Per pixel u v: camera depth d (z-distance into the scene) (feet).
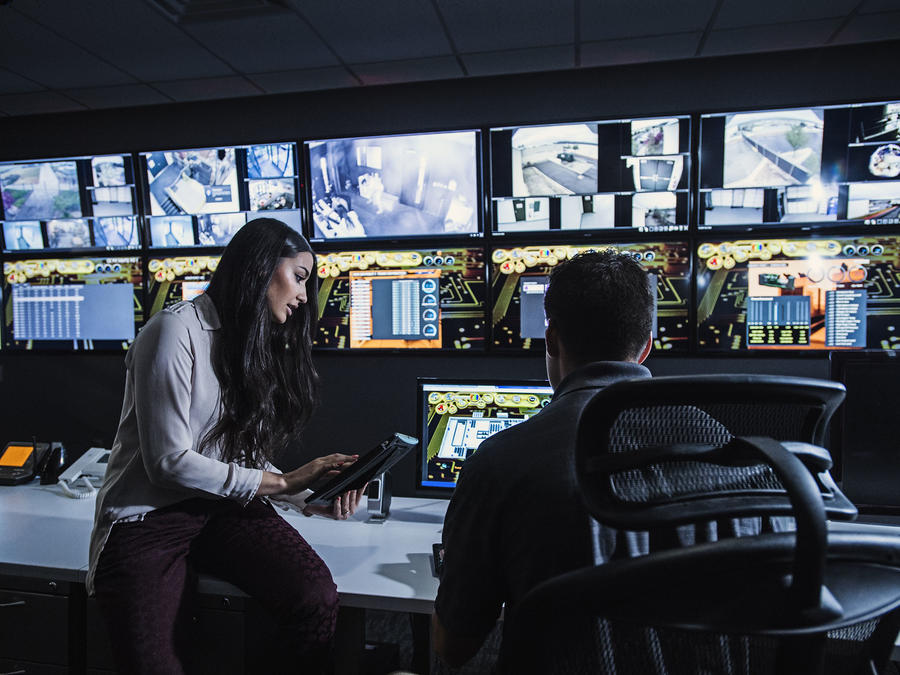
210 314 5.11
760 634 1.69
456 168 8.81
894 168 7.79
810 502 1.59
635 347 2.78
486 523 2.54
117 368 10.25
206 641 5.01
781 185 8.12
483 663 7.12
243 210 9.44
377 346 9.46
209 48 8.09
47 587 5.28
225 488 4.83
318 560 4.99
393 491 9.61
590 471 1.99
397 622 8.79
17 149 10.39
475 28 7.62
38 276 10.18
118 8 7.10
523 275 8.95
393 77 9.08
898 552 1.84
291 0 6.97
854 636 2.34
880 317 8.10
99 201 9.78
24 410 10.54
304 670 4.84
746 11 7.21
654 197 8.46
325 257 9.45
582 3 7.03
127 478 4.83
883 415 5.76
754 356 8.49
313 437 9.85
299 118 9.64
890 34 7.84
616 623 2.14
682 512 1.88
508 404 6.73
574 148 8.52
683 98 8.65
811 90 8.32
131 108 10.07
